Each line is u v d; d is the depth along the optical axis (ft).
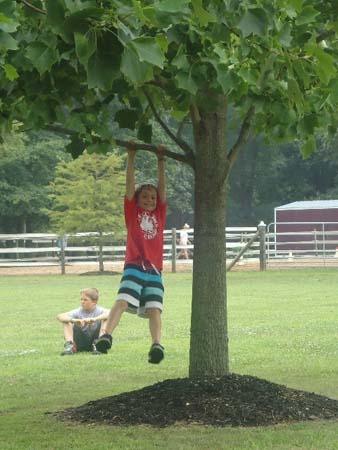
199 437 51.62
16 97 51.37
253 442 50.39
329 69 43.50
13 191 337.11
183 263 268.41
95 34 32.01
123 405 58.75
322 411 58.03
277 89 48.39
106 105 53.57
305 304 148.36
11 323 126.82
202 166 60.29
